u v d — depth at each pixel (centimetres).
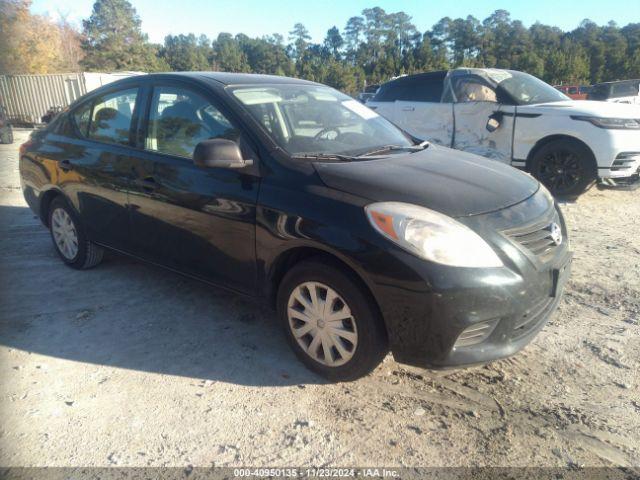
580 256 511
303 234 288
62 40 6275
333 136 364
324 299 297
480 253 264
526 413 279
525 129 736
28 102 2441
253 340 354
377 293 267
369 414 278
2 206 715
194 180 344
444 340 260
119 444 255
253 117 339
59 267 484
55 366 322
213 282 353
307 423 270
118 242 415
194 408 282
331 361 299
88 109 446
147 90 398
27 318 384
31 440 257
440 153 374
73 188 438
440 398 292
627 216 654
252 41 10350
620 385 303
